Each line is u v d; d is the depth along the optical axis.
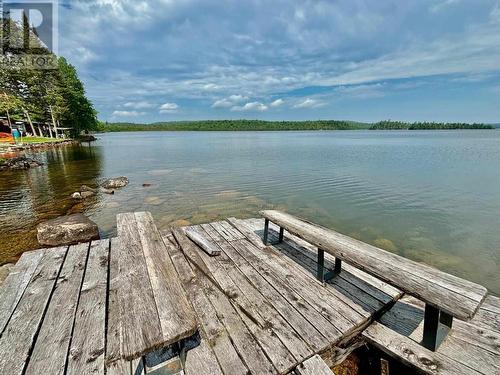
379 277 2.24
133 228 3.23
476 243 5.89
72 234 5.32
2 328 2.24
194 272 3.30
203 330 2.32
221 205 8.37
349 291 2.91
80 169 15.42
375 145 34.47
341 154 23.81
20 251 5.00
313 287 2.97
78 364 1.92
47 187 10.57
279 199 9.21
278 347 2.13
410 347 2.20
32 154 21.64
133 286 2.08
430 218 7.42
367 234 6.38
